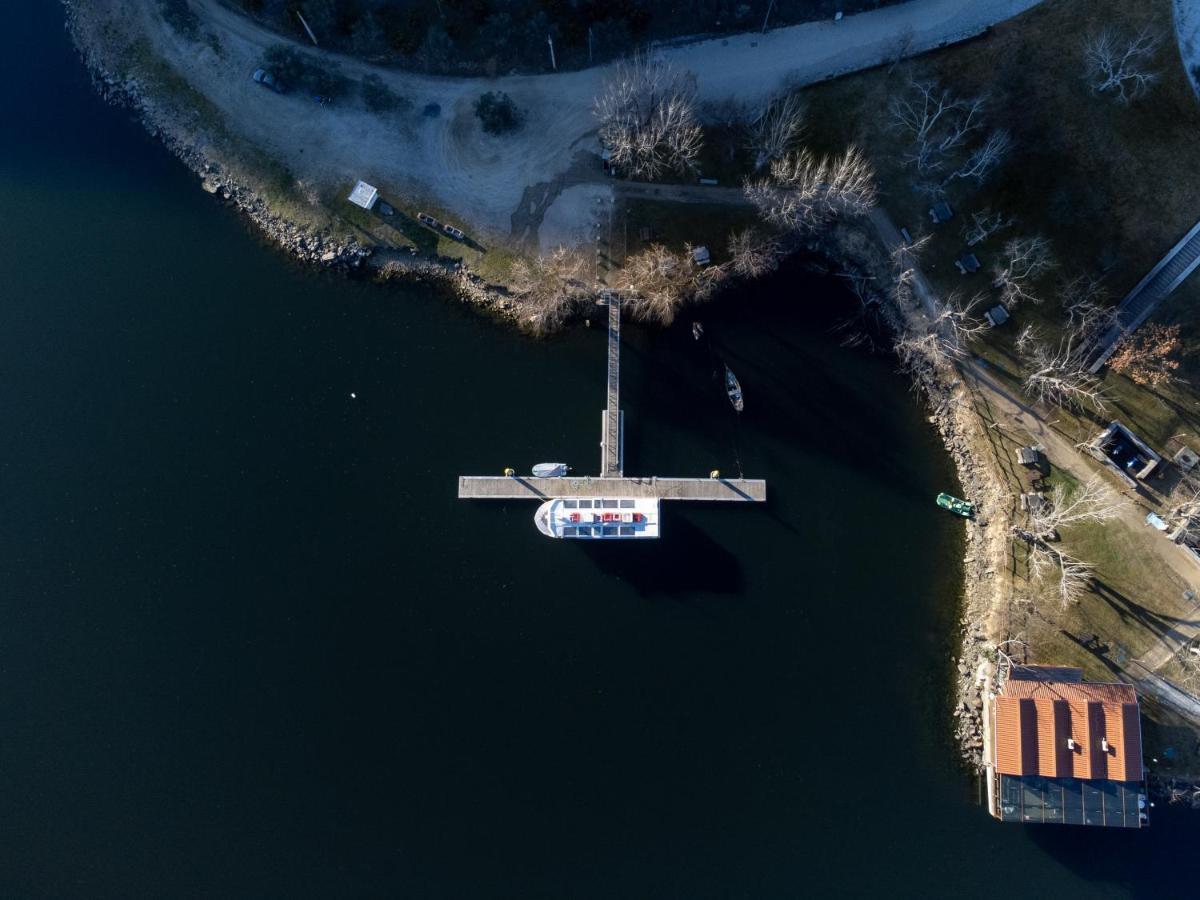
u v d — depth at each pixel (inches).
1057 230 2974.9
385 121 3107.8
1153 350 2837.1
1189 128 2930.6
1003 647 2915.8
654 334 3132.4
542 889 2874.0
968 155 3011.8
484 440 3093.0
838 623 3011.8
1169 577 2903.5
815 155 3046.3
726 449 3090.6
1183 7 2952.8
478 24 3048.7
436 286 3132.4
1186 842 2837.1
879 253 3097.9
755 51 3065.9
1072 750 2701.8
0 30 3218.5
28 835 2901.1
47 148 3179.1
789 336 3139.8
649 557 3036.4
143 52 3174.2
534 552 3031.5
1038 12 3014.3
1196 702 2859.3
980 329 3026.6
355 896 2871.6
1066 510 2829.7
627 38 3068.4
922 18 3051.2
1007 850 2871.6
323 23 3073.3
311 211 3127.5
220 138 3142.2
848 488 3073.3
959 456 3063.5
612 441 3048.7
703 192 3075.8
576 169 3090.6
